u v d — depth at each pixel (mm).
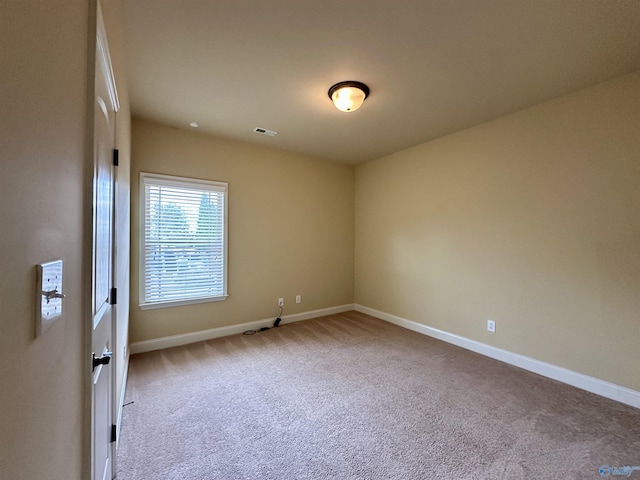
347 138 3613
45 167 575
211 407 2076
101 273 1167
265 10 1635
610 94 2275
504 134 2943
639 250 2148
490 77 2270
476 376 2582
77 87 795
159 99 2631
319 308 4531
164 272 3205
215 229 3543
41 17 553
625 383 2191
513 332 2859
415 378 2535
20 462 474
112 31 1364
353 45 1920
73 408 789
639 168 2148
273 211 4039
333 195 4668
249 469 1523
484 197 3117
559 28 1753
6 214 434
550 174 2609
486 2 1569
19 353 475
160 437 1758
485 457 1617
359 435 1794
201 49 1961
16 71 463
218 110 2840
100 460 1169
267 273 3988
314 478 1471
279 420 1936
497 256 2996
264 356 2988
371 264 4617
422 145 3811
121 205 1897
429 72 2209
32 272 522
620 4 1565
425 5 1596
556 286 2570
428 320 3711
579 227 2438
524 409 2078
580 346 2420
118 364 1812
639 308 2146
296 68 2170
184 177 3316
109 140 1348
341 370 2682
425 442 1735
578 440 1756
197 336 3418
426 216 3756
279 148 4012
